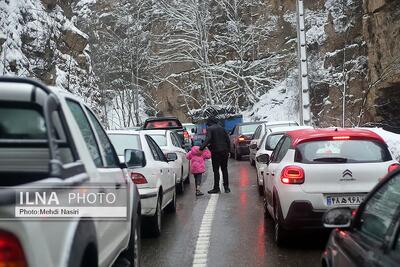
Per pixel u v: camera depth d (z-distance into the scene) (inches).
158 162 366.0
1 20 816.9
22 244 99.3
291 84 1721.2
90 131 175.0
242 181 648.4
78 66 1121.4
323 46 1502.2
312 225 286.8
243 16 1958.7
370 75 1090.1
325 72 1411.2
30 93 133.0
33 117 136.9
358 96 1295.5
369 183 285.9
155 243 323.9
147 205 326.0
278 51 1850.4
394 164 291.3
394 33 997.2
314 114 1422.2
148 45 2124.8
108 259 160.9
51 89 143.9
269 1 1902.1
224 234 344.8
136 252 218.7
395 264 111.8
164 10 2048.5
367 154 296.7
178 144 621.3
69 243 114.3
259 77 1854.1
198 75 2041.1
